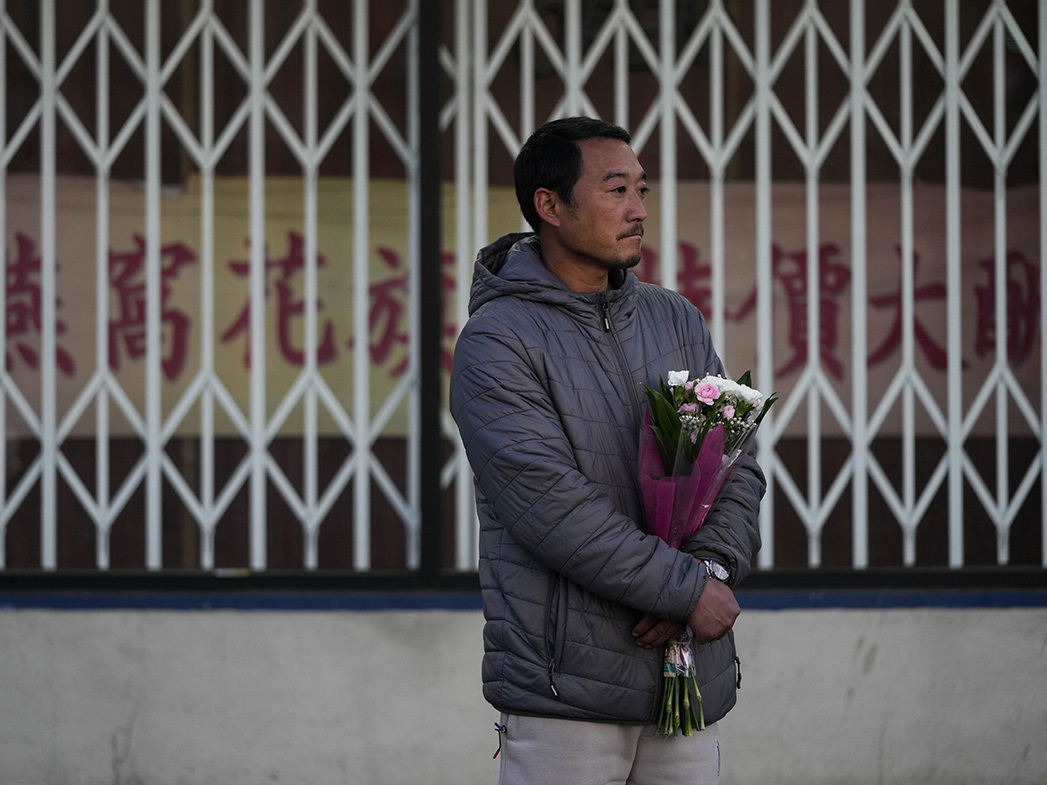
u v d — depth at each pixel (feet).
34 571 20.36
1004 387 21.09
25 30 20.68
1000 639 20.40
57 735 20.03
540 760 12.09
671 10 20.77
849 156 20.98
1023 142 21.03
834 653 20.26
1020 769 20.40
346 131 20.72
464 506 20.68
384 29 20.65
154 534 20.74
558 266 12.97
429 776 20.04
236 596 20.07
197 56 20.66
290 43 20.68
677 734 12.42
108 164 20.72
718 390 11.82
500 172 20.74
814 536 20.98
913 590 20.44
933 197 21.03
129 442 20.76
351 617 20.04
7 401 20.77
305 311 20.77
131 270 20.80
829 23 20.88
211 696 20.07
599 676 11.85
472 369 12.21
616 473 12.24
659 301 13.43
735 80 20.90
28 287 20.80
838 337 21.03
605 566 11.42
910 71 20.95
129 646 20.07
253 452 20.77
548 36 20.72
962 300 21.07
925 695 20.34
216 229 20.76
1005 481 21.09
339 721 20.06
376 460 20.80
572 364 12.32
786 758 20.25
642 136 20.88
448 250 20.76
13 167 20.74
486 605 12.41
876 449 21.03
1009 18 20.94
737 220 20.98
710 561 11.95
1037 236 21.09
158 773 20.08
